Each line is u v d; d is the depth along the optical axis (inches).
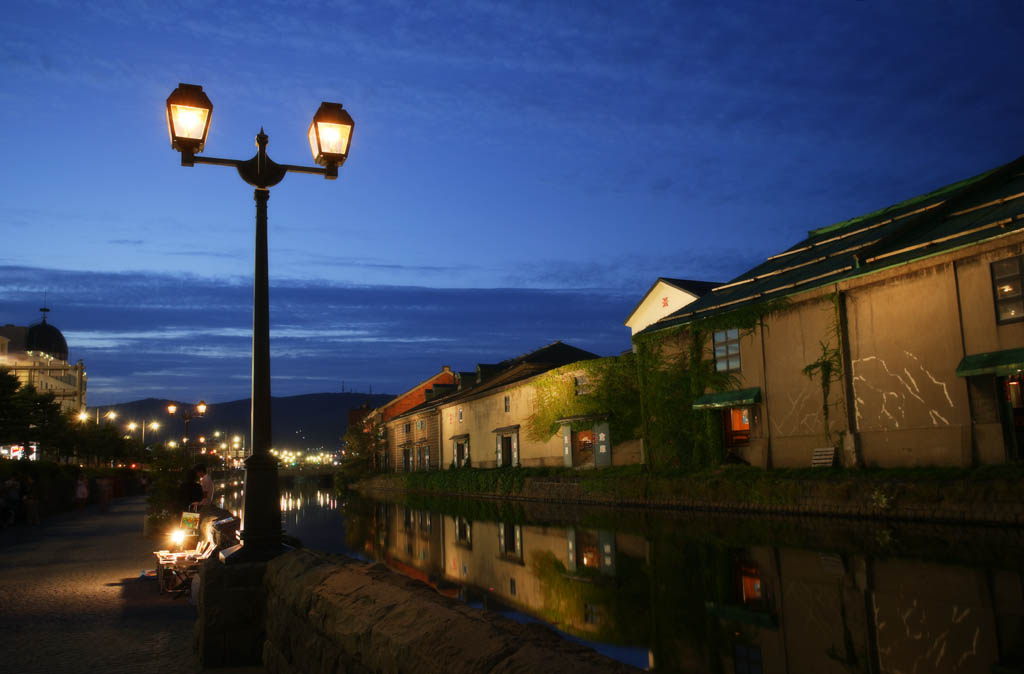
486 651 119.6
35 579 496.1
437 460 2308.1
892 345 851.4
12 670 271.6
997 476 677.9
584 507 1209.4
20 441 1785.2
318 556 245.8
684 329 1143.6
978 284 772.0
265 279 315.6
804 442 949.8
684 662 284.8
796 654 281.6
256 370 307.1
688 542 664.4
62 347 3799.2
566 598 452.1
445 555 723.4
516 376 1977.1
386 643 146.9
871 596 371.9
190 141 308.5
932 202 1054.4
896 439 838.5
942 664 250.8
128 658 286.0
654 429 1185.4
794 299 967.0
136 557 610.9
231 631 270.1
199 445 3093.0
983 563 443.8
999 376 749.3
